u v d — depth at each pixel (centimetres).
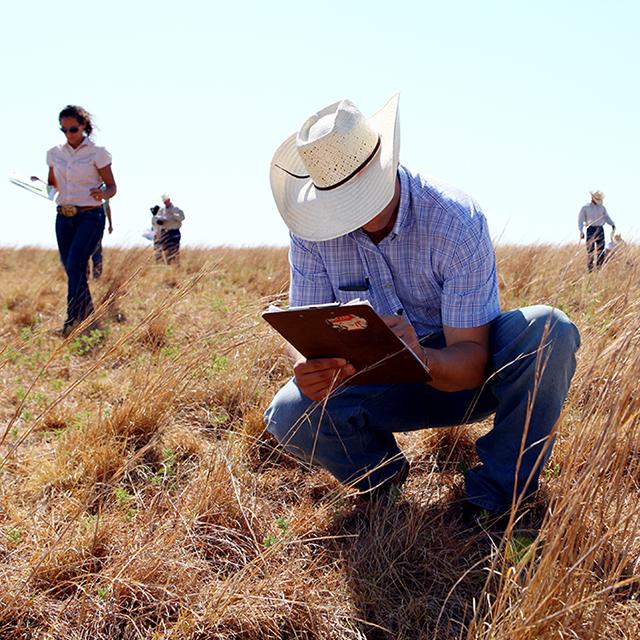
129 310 649
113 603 233
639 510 213
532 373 259
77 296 640
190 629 222
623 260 482
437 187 274
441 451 337
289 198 279
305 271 294
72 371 479
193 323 562
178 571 243
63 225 676
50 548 249
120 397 410
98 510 288
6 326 644
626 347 210
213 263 397
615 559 205
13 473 327
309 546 271
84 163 669
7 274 1033
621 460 205
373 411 289
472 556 257
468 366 265
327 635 228
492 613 213
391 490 290
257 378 404
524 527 269
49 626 229
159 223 1328
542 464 265
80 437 342
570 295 477
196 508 278
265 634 225
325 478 322
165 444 346
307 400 284
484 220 275
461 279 270
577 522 195
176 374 383
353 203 257
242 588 234
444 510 285
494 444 273
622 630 208
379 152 263
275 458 339
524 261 628
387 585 245
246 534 273
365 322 228
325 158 253
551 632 189
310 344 253
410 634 228
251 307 451
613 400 205
